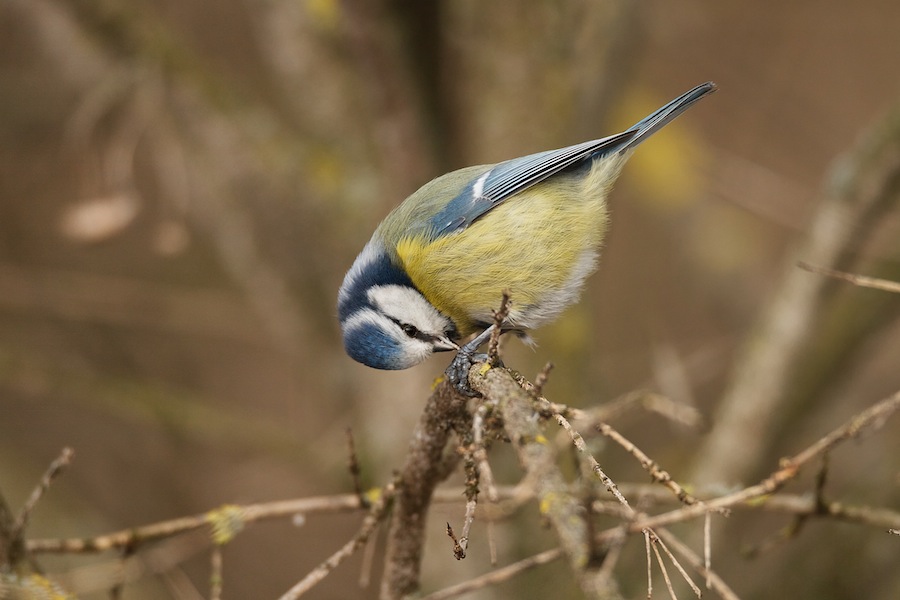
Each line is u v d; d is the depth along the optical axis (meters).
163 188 11.01
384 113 9.21
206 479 12.96
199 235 13.11
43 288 12.41
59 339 13.03
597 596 3.59
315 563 12.69
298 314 11.12
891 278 10.43
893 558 10.24
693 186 13.73
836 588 10.35
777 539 6.61
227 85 10.95
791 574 10.62
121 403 10.90
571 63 10.93
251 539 12.77
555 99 10.79
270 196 10.83
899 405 5.72
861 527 10.44
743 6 15.20
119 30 10.42
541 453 4.11
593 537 5.32
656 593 9.74
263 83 13.02
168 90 10.51
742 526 10.95
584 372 10.16
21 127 11.90
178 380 13.52
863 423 5.73
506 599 9.27
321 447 11.05
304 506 6.32
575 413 4.70
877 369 13.22
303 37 11.16
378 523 5.75
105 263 13.05
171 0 13.05
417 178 9.44
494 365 5.31
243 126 10.75
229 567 12.48
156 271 13.19
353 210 10.55
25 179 12.51
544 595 9.26
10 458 11.70
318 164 10.73
